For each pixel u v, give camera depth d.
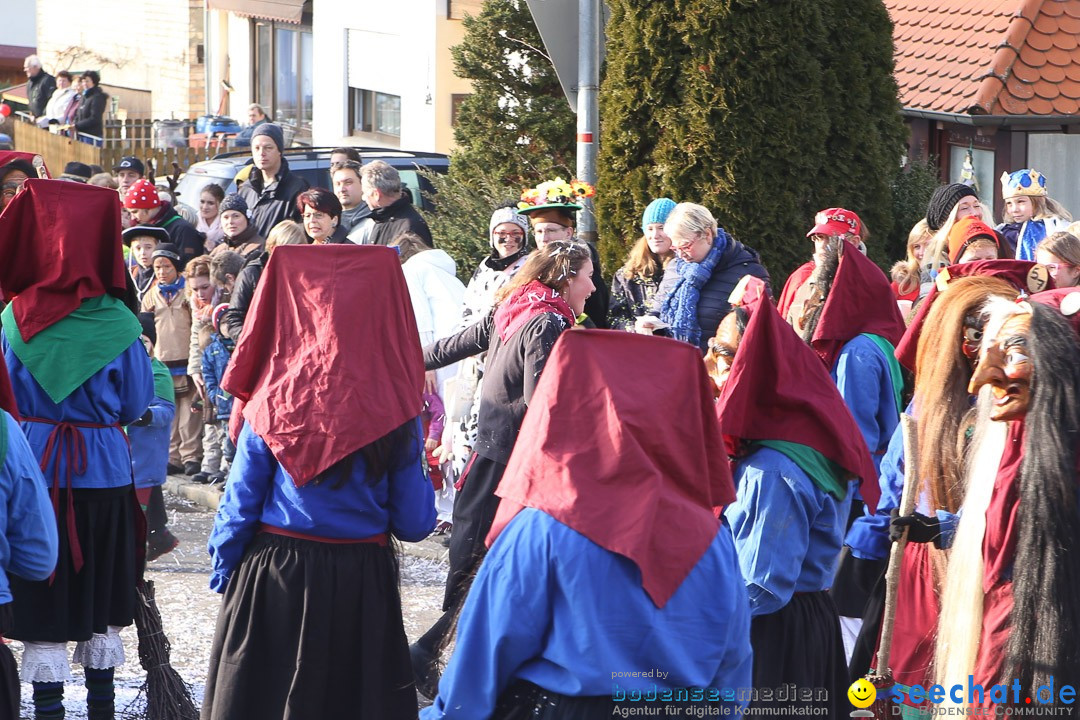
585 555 5.11
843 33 14.30
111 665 8.91
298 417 7.14
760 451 6.79
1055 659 5.84
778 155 13.82
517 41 20.73
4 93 45.38
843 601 7.69
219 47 43.28
